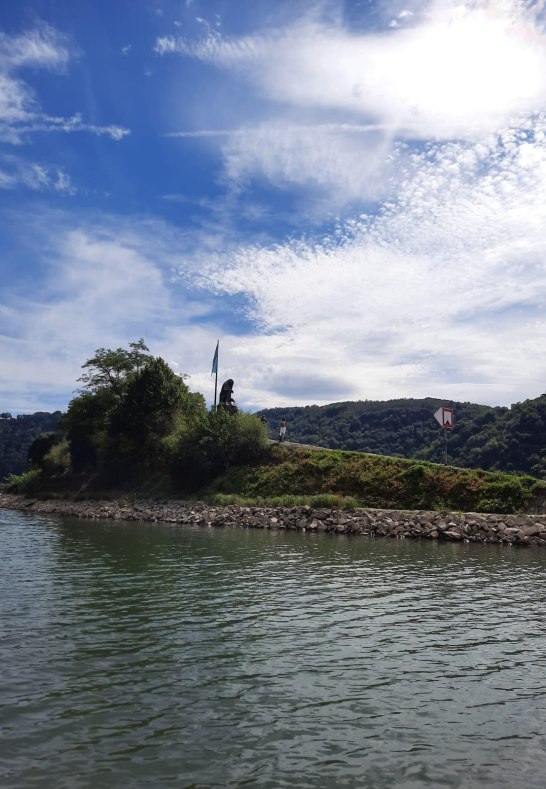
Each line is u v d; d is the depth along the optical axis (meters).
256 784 7.18
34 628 13.62
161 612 15.33
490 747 8.23
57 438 88.00
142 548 27.95
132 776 7.31
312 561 24.20
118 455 66.00
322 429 135.75
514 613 15.62
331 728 8.71
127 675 10.70
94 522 43.88
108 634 13.25
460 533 32.75
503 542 31.33
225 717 9.02
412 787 7.18
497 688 10.39
